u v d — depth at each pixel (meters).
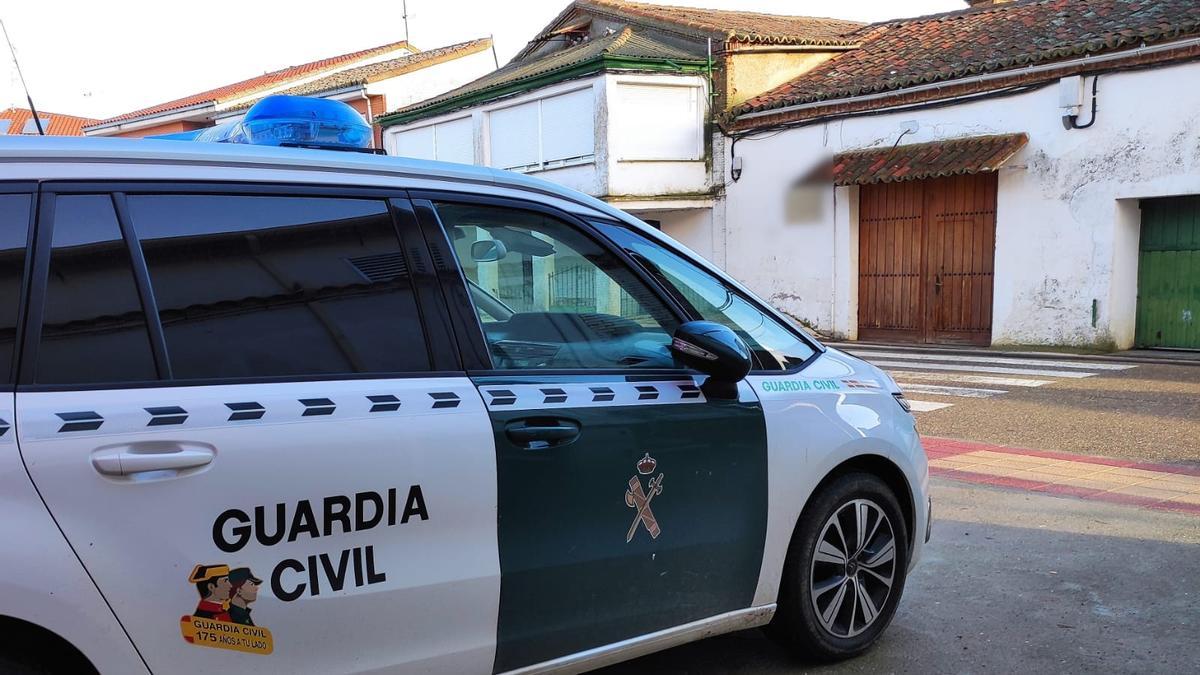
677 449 2.95
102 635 2.03
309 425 2.28
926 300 15.89
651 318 3.17
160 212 2.29
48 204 2.16
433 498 2.44
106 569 2.02
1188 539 4.88
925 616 3.98
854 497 3.50
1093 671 3.44
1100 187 13.34
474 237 2.81
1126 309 13.67
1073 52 13.32
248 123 2.99
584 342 2.95
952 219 15.44
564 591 2.71
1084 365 12.16
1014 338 14.55
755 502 3.16
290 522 2.23
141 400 2.12
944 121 15.16
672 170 18.81
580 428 2.74
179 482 2.11
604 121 18.14
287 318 2.39
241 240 2.38
